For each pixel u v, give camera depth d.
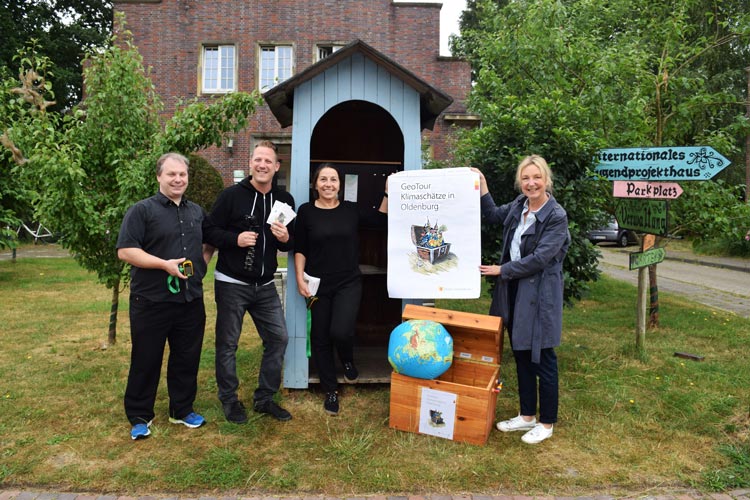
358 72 3.91
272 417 3.58
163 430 3.36
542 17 5.88
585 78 5.98
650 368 4.66
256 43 15.88
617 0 6.50
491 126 5.00
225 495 2.67
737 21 6.12
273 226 3.40
